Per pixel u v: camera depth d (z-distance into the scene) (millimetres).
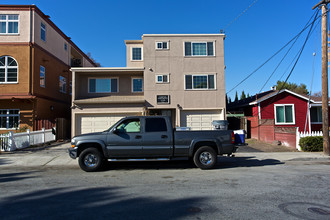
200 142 8688
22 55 18031
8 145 12883
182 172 8219
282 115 19219
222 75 18438
